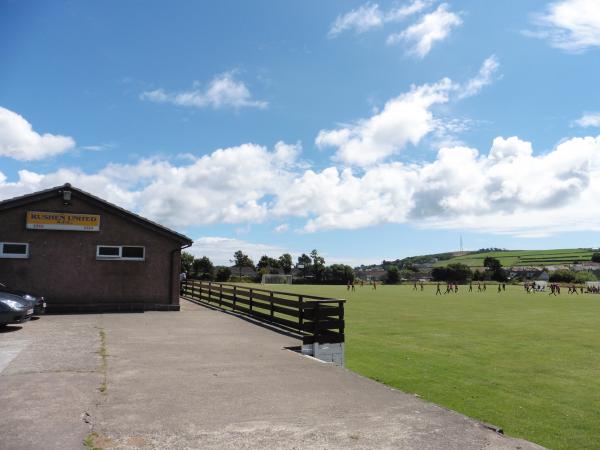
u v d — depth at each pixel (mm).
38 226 17125
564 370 12586
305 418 5492
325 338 11070
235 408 5820
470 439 4891
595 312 31688
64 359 8594
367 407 5996
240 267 137125
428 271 178875
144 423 5160
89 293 17734
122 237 18297
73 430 4863
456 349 15711
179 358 8953
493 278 142000
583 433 7852
